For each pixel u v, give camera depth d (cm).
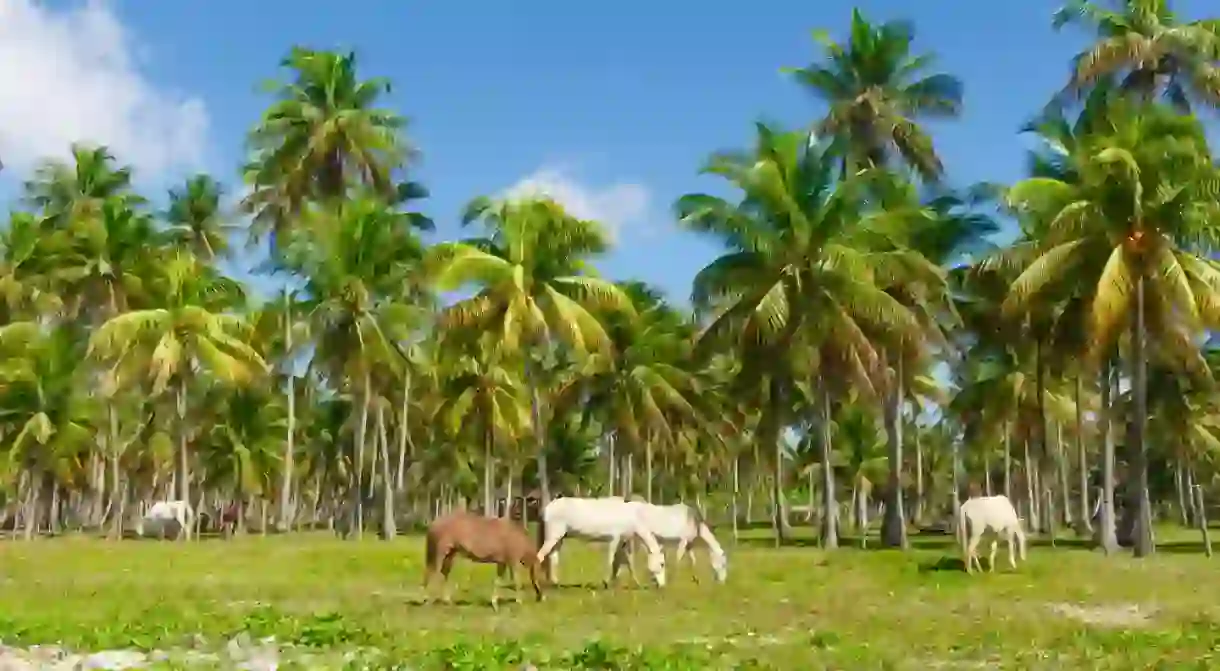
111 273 4866
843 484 7638
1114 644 1415
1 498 7650
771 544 4616
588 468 7375
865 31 4081
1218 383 4731
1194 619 1678
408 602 1955
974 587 2231
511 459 6197
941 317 4081
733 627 1609
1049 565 2700
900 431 3922
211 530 7238
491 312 3553
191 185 5550
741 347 3594
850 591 2167
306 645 1415
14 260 5203
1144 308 3225
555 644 1417
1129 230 3102
